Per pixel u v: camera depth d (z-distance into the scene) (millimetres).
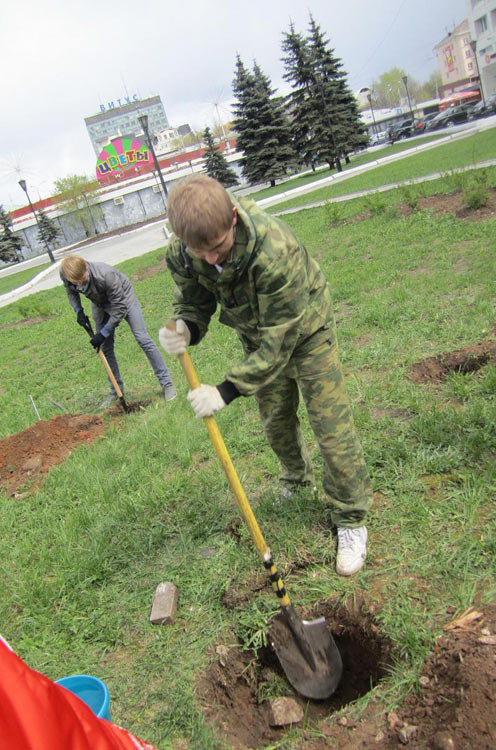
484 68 61062
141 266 19703
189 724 2537
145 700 2719
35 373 10234
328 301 2943
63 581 3590
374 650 2748
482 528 3102
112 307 6211
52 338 13117
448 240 9570
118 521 4074
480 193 10930
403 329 6211
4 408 8414
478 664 2299
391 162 31469
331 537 3309
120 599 3361
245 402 5480
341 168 37125
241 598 3104
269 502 3709
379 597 2869
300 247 2688
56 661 3070
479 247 8656
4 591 3643
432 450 3885
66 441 6000
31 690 1519
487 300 6305
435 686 2373
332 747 2340
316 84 40406
